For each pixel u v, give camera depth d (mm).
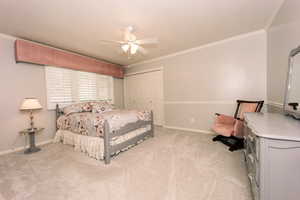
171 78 4184
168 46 3480
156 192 1467
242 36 2943
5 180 1729
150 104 4812
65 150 2678
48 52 3094
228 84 3205
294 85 1531
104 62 4527
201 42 3281
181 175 1765
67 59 3465
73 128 2801
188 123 3936
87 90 4113
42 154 2506
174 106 4184
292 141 942
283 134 966
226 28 2607
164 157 2281
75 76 3789
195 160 2150
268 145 1000
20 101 2801
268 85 2635
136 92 5152
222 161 2096
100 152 2219
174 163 2074
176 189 1507
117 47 3371
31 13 1964
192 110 3832
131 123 2676
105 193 1467
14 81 2725
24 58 2729
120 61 4766
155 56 4297
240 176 1712
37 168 2012
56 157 2375
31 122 2801
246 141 1772
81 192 1487
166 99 4348
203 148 2619
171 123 4281
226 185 1552
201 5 1880
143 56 4250
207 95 3535
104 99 4676
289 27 1746
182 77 3949
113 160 2215
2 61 2578
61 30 2510
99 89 4516
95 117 2555
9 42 2658
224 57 3213
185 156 2297
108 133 2145
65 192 1495
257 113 2008
